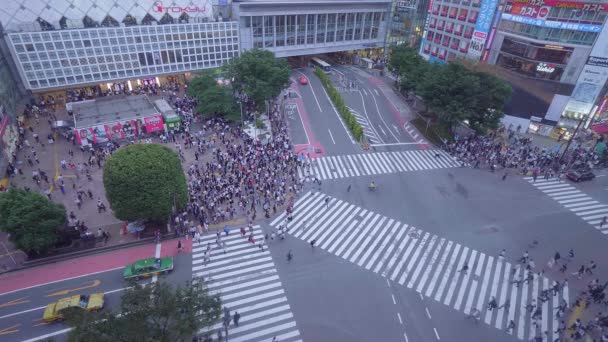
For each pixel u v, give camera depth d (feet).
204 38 247.09
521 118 214.90
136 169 111.86
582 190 163.53
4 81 188.75
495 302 104.53
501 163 180.75
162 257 119.24
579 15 179.11
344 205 147.95
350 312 102.53
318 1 283.38
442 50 262.67
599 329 99.19
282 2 266.77
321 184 161.07
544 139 208.95
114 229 129.70
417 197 154.81
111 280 110.32
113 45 220.84
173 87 251.60
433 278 115.03
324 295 107.86
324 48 313.32
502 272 117.91
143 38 227.40
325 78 277.64
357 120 225.76
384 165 178.60
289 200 149.38
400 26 334.03
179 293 79.87
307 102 249.75
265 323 98.73
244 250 123.34
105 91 238.48
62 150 175.94
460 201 152.97
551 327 100.32
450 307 105.40
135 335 69.15
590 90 191.52
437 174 172.24
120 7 222.07
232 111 207.62
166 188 117.08
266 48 284.41
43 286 107.76
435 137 205.26
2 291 105.70
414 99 256.32
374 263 120.16
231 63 217.56
